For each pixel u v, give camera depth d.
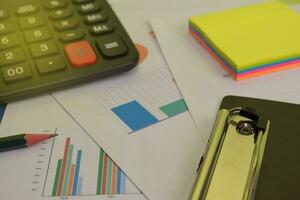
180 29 0.41
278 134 0.30
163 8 0.44
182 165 0.30
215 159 0.28
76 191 0.29
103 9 0.39
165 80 0.36
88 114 0.33
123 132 0.32
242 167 0.27
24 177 0.30
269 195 0.27
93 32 0.37
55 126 0.32
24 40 0.36
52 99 0.34
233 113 0.30
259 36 0.37
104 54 0.36
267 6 0.40
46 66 0.35
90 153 0.31
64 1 0.39
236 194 0.26
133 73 0.36
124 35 0.37
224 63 0.36
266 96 0.33
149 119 0.33
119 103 0.34
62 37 0.36
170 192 0.28
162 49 0.38
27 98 0.34
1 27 0.37
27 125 0.33
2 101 0.34
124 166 0.30
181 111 0.33
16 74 0.34
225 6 0.43
